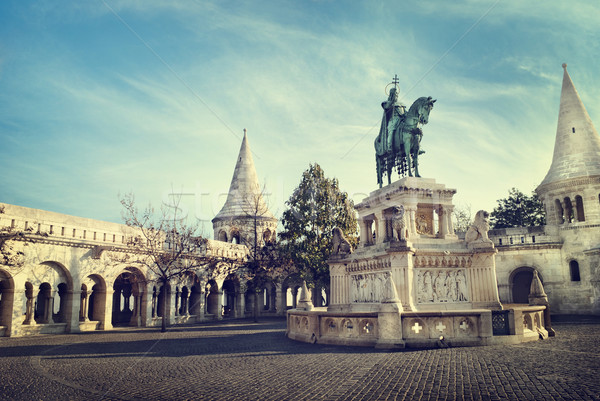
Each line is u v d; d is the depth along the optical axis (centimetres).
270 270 4759
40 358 1600
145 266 3816
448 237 2181
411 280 1883
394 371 1093
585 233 4178
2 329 2700
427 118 2272
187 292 4578
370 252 2228
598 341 1603
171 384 1049
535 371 1035
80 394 962
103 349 1881
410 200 2183
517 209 6222
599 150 4306
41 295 3609
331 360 1300
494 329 1547
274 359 1385
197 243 4175
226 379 1088
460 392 867
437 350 1418
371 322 1590
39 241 2917
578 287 4153
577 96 4525
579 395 816
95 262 3350
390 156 2438
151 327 3650
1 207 2655
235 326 3547
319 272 4478
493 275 2020
